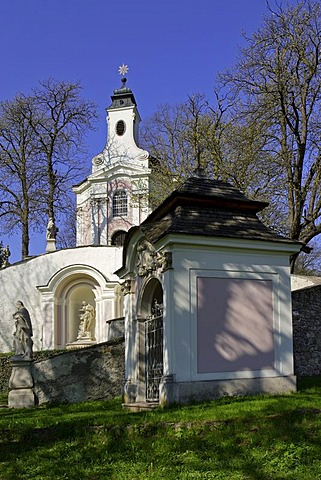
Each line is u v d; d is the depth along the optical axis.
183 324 12.16
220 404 11.20
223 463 8.49
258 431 9.34
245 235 12.99
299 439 8.98
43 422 11.28
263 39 23.89
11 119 38.69
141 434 9.77
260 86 23.98
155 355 14.04
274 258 13.38
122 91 47.06
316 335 18.42
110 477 8.41
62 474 8.66
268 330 12.99
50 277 30.25
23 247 38.19
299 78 23.73
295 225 23.31
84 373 17.20
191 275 12.45
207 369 12.20
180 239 12.30
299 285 23.39
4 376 23.44
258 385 12.57
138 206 38.38
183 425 9.78
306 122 23.78
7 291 30.41
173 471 8.39
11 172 38.84
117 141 46.03
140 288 14.42
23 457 9.52
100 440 9.79
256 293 13.03
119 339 17.80
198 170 14.53
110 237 43.53
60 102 39.78
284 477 7.91
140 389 14.28
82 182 46.34
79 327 30.08
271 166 24.03
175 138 31.84
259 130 23.98
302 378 16.47
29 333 17.14
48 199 38.59
